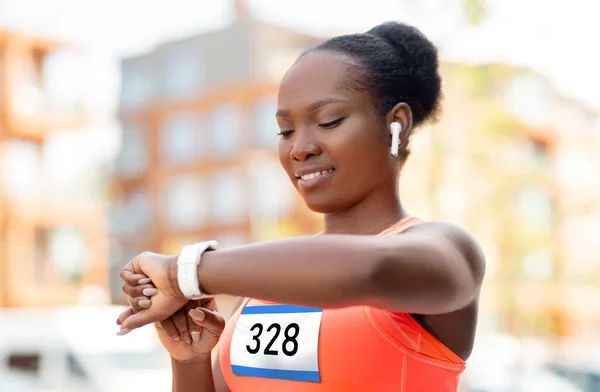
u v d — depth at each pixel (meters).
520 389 10.73
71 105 26.19
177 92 31.69
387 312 1.44
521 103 31.31
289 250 1.24
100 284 26.58
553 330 30.89
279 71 29.34
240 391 1.62
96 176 29.89
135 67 32.88
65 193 26.28
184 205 30.97
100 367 8.95
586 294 32.47
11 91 24.72
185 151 31.31
